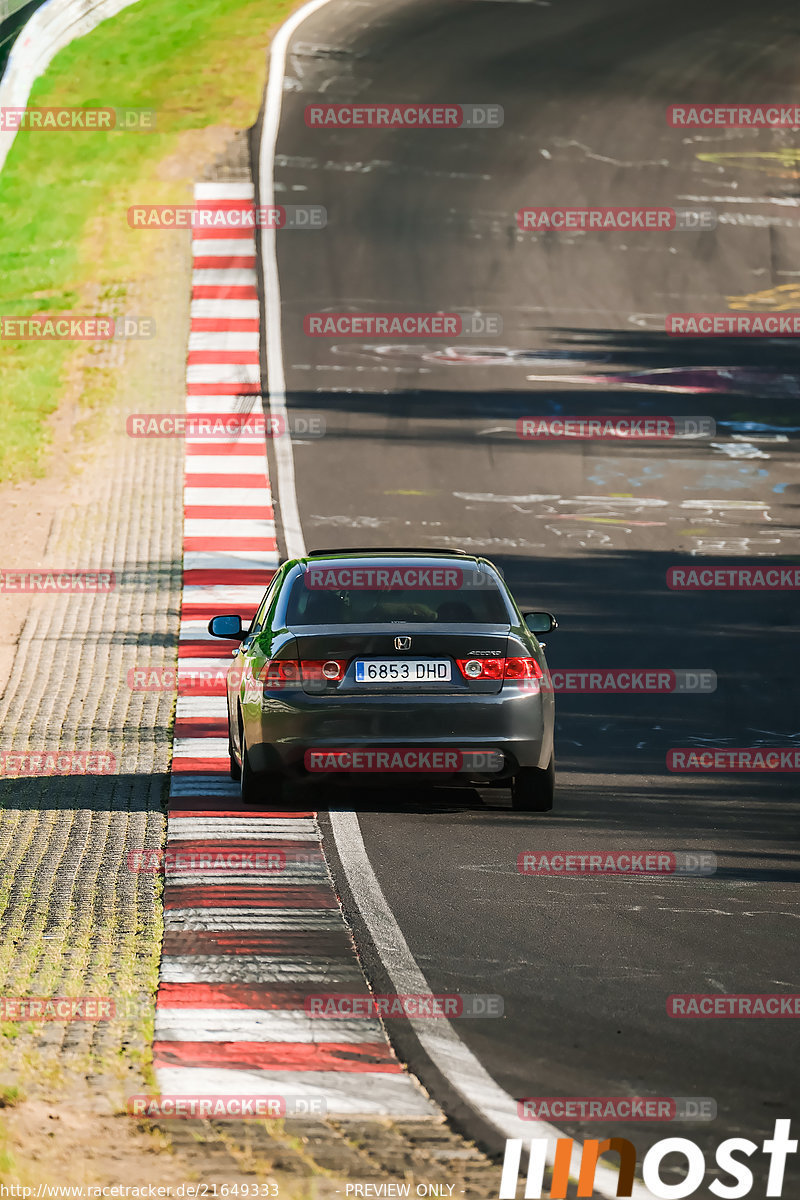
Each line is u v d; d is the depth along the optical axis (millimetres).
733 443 79875
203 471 75562
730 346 95750
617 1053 19203
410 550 35594
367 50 146625
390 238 110938
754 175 124938
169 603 57844
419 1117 17250
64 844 30188
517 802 32969
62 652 51625
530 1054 19156
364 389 86938
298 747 31125
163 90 137000
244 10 155875
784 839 31016
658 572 61156
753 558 63188
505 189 120062
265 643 32281
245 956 22969
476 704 31188
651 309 101688
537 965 22594
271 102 134500
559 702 45188
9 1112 17000
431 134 129500
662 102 137625
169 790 35125
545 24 156375
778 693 46531
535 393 87000
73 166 124750
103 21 150625
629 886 27031
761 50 151000
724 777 37094
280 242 110188
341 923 24656
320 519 68438
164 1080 18188
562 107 135500
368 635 31312
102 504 71438
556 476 74438
